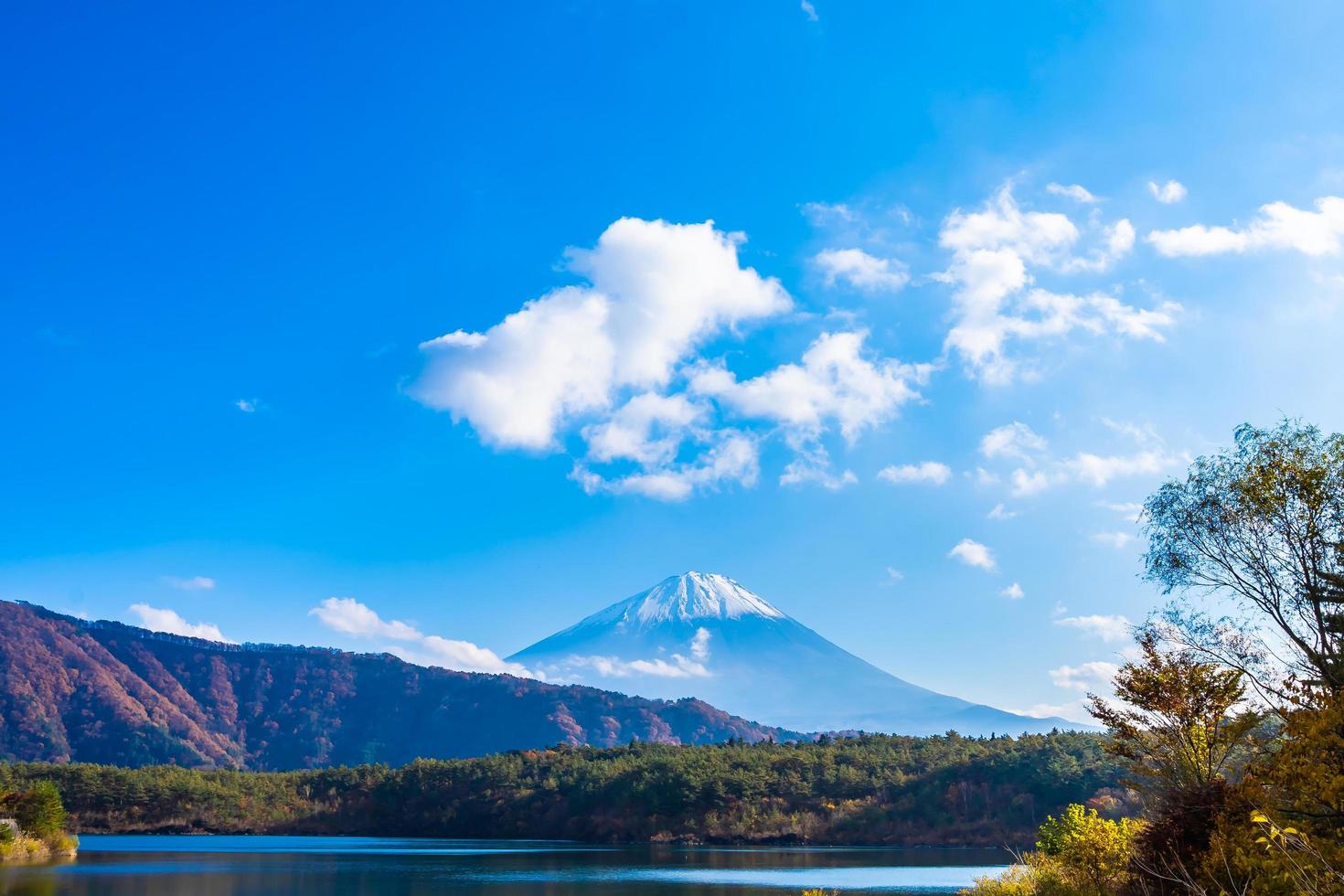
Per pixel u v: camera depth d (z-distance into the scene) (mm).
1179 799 25562
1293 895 15656
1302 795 18062
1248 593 29094
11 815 101250
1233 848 19516
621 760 193750
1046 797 135750
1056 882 30094
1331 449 27484
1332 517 27031
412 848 153500
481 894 77938
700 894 77500
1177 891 21719
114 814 182750
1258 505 27922
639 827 168750
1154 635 29359
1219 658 28438
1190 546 30188
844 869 101875
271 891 79562
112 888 76938
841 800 158625
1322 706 19234
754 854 130875
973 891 38688
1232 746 26469
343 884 86375
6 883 78188
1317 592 25219
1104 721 29094
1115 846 29531
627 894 77688
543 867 109938
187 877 90500
